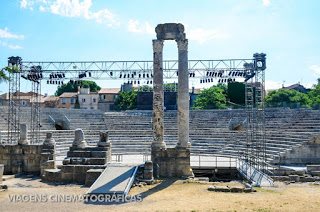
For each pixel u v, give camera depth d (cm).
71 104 7925
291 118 3428
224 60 2786
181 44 2170
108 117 4591
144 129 4050
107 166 2011
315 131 2931
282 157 2620
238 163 2533
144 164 2062
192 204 1346
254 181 1898
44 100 8031
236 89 6556
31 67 2800
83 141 2278
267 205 1314
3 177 2058
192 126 4019
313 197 1494
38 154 2338
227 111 4269
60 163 2411
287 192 1623
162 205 1339
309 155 2636
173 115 4478
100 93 8119
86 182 1855
